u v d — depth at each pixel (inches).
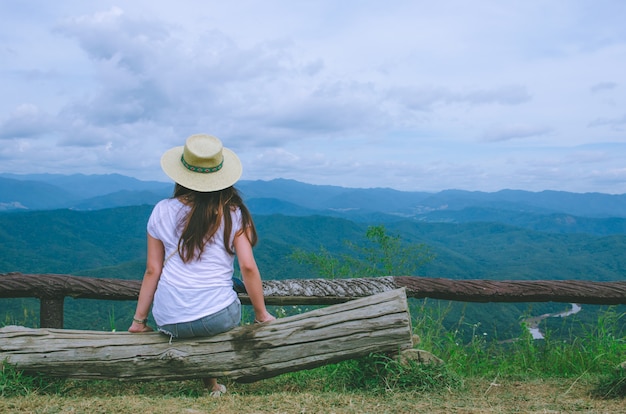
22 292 198.2
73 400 138.3
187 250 141.9
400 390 149.0
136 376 148.0
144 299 148.6
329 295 195.3
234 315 148.7
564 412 129.1
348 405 133.3
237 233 146.0
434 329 228.8
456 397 145.9
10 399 137.6
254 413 123.3
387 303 151.9
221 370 147.3
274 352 146.9
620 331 221.5
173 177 143.9
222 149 149.4
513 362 212.8
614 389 153.5
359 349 149.7
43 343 151.2
